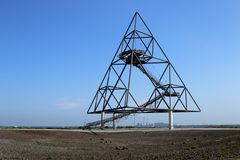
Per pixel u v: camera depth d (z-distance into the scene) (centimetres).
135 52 11912
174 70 12600
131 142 7394
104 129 11512
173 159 3838
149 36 12512
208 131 9131
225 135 7788
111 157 4397
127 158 4219
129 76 11731
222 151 4278
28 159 4078
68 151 5194
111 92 12088
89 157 4406
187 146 5922
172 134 9188
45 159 4122
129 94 11719
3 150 4788
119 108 11781
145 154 4703
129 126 14400
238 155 3766
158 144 6862
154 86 12244
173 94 12262
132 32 12225
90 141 7362
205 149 4775
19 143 5991
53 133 7956
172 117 12250
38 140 6744
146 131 10062
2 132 6962
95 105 12494
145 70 11975
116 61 12288
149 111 12188
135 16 12394
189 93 12781
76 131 9119
